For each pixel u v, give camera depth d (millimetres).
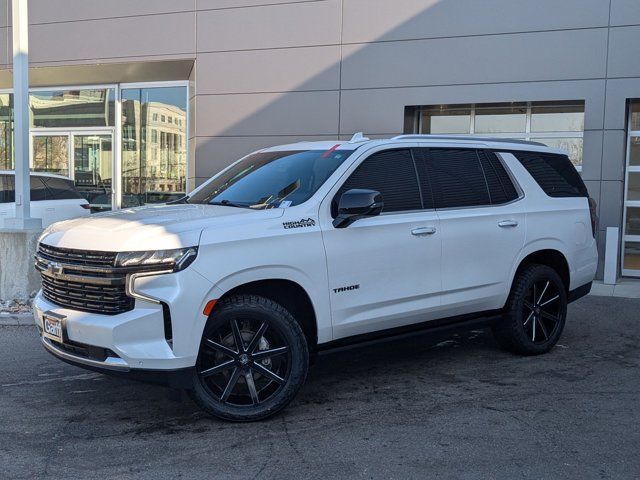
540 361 6324
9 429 4562
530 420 4742
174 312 4207
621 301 9555
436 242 5465
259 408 4621
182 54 14094
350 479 3809
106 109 16172
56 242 4648
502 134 12539
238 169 5949
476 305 5840
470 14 12039
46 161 16984
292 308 4926
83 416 4824
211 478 3820
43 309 4688
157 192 15828
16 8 8820
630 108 11695
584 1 11336
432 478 3818
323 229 4859
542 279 6359
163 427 4602
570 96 11523
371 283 5090
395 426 4625
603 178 11406
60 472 3883
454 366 6152
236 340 4539
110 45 14766
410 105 12555
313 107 13180
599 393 5355
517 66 11812
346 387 5523
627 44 11141
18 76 8781
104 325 4207
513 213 6102
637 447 4266
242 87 13641
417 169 5590
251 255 4492
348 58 12875
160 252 4211
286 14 13242
